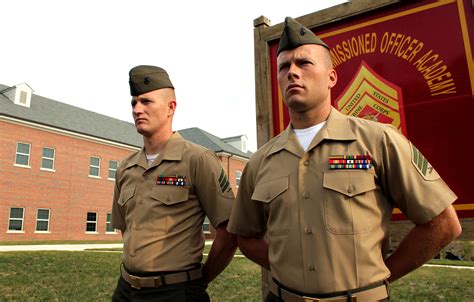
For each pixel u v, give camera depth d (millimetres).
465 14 2424
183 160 2777
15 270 9344
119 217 3115
